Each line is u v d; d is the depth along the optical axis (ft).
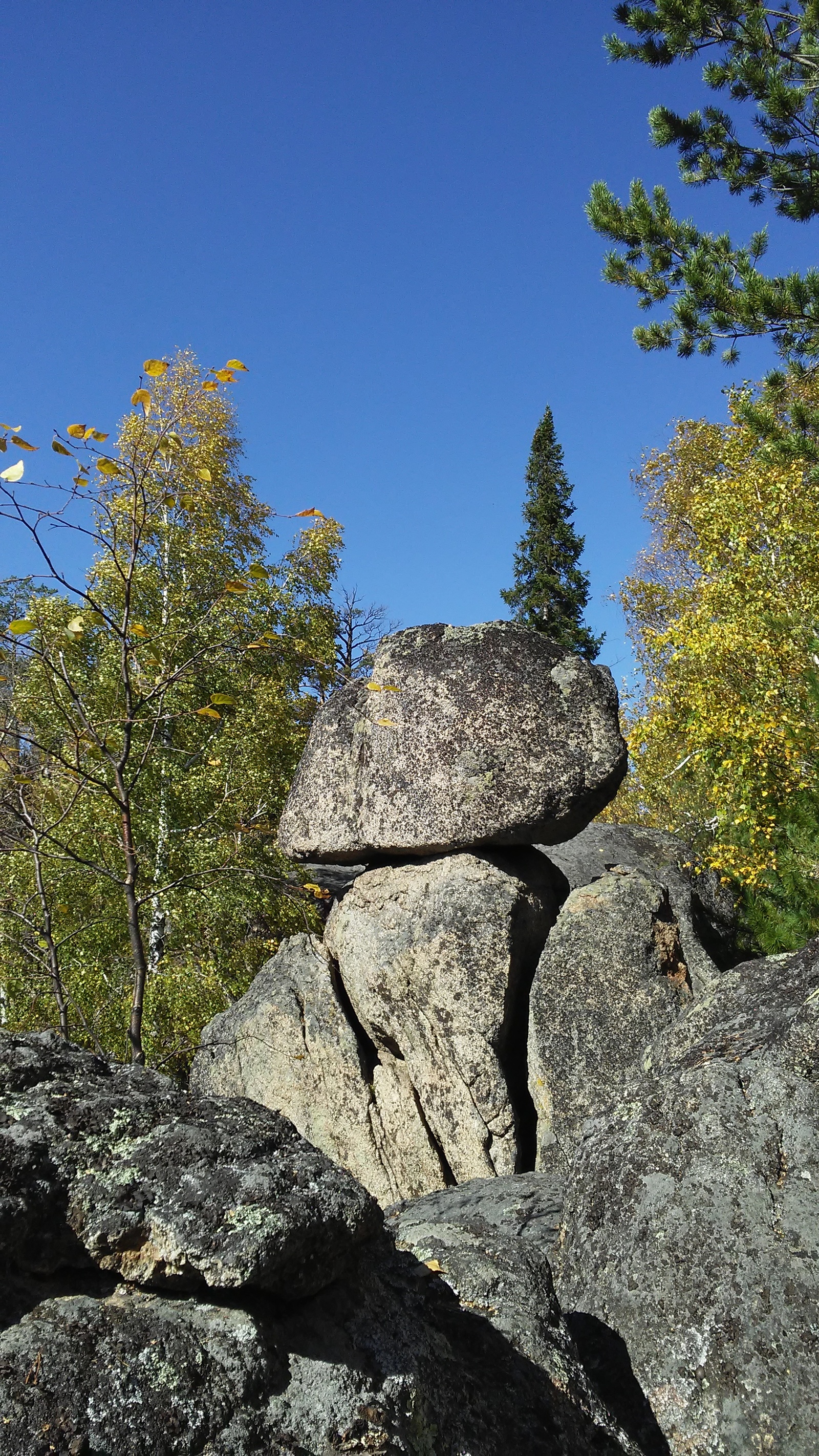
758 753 41.57
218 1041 22.99
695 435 85.15
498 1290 9.13
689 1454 9.37
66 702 35.40
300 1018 23.15
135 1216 6.51
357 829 22.41
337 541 59.41
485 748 21.66
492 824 21.36
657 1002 19.60
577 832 22.02
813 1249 9.96
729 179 42.39
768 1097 11.07
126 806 14.56
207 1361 6.19
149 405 13.71
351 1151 22.04
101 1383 5.88
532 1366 8.30
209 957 40.27
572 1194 11.71
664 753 55.88
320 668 55.31
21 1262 6.37
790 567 47.83
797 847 29.99
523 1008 21.36
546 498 118.73
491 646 22.40
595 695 21.95
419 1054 21.25
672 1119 11.35
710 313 41.32
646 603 76.84
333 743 23.26
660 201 42.60
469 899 21.18
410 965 21.24
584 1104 19.12
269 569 54.34
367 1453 6.26
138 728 41.55
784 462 44.04
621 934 20.22
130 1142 7.02
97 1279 6.60
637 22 40.19
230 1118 7.51
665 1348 9.97
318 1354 6.71
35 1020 35.42
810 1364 9.39
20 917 16.03
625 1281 10.55
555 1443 7.66
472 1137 20.30
